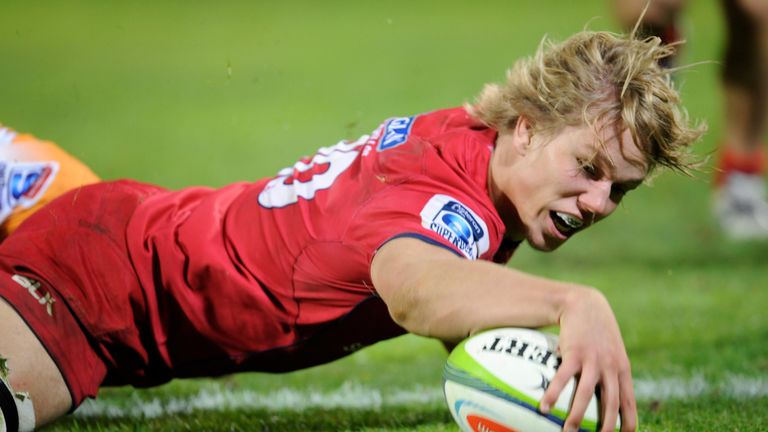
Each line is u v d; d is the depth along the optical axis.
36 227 12.43
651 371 16.44
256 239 11.83
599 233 28.80
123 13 79.19
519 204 10.91
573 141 10.52
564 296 9.16
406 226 10.23
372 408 14.86
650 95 10.41
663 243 27.39
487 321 9.34
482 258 10.98
